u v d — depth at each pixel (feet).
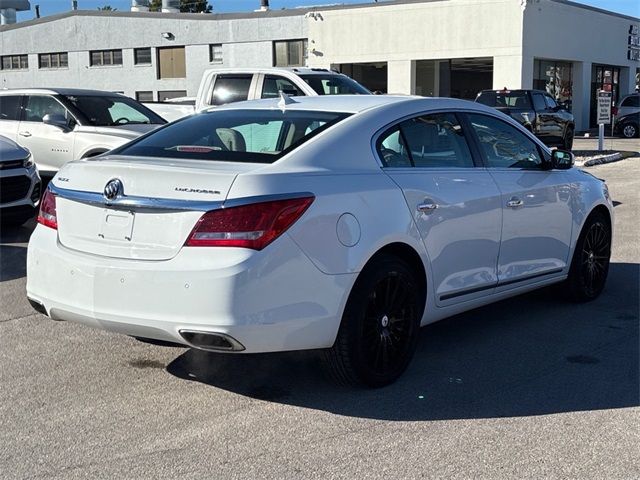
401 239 15.28
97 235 14.42
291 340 13.65
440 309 16.76
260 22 127.44
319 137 15.21
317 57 111.34
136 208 13.87
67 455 12.73
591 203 21.24
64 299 14.55
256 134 15.94
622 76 129.39
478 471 12.06
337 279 14.07
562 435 13.35
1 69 154.71
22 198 31.19
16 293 23.25
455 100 18.29
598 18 115.96
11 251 29.22
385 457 12.55
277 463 12.38
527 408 14.55
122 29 138.62
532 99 74.28
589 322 20.11
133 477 11.96
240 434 13.48
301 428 13.70
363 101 17.22
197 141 16.10
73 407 14.70
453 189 16.75
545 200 19.48
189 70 134.00
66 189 14.96
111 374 16.42
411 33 104.01
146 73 137.90
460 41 100.94
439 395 15.19
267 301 13.20
